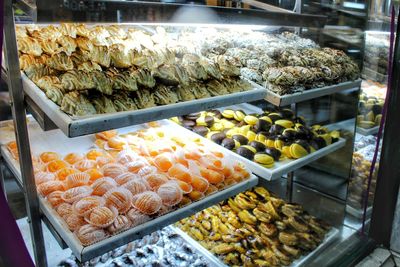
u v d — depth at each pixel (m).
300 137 1.94
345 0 2.00
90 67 1.20
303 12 2.04
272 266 1.69
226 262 1.67
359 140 2.15
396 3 1.90
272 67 1.73
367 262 2.02
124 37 1.51
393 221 2.14
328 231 2.03
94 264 1.50
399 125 2.02
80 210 1.12
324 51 2.06
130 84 1.18
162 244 1.70
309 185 2.29
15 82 1.06
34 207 1.19
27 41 1.28
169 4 1.24
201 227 1.82
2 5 0.78
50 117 1.04
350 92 2.06
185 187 1.33
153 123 1.88
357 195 2.20
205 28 1.97
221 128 1.95
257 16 1.50
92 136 1.62
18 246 0.89
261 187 2.11
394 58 1.97
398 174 2.07
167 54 1.44
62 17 1.01
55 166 1.32
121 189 1.21
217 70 1.47
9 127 1.40
